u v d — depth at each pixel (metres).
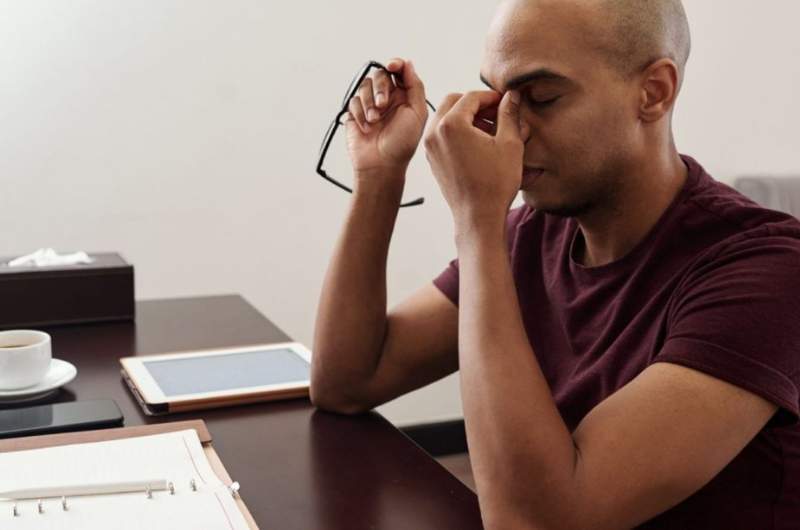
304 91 2.69
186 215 2.64
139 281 2.63
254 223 2.71
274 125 2.68
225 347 1.53
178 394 1.26
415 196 2.87
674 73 1.03
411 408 2.98
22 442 1.05
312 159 2.73
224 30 2.57
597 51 1.00
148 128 2.56
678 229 1.06
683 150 3.06
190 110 2.59
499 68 1.03
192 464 1.01
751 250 0.98
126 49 2.50
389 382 1.31
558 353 1.18
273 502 0.98
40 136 2.47
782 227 1.01
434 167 1.07
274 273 2.77
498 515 0.92
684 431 0.89
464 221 1.04
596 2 0.99
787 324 0.92
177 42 2.54
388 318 1.36
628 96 1.02
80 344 1.54
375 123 1.33
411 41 2.77
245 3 2.58
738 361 0.90
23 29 2.40
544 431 0.92
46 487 0.92
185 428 1.12
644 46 1.01
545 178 1.06
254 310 1.80
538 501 0.90
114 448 1.04
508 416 0.93
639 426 0.90
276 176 2.71
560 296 1.18
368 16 2.71
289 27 2.63
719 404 0.89
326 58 2.69
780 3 3.05
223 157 2.65
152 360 1.42
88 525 0.86
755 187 2.37
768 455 0.98
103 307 1.67
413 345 1.33
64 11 2.43
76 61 2.46
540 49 1.00
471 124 1.04
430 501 0.99
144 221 2.61
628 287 1.08
